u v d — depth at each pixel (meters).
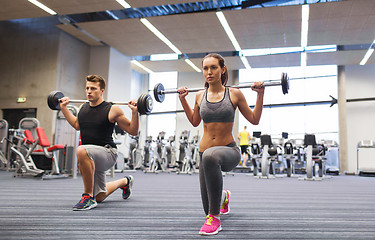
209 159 1.47
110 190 2.47
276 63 10.97
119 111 2.29
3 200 2.51
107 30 8.77
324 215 2.02
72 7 7.43
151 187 3.93
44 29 9.37
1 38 9.72
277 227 1.63
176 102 12.98
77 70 9.77
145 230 1.52
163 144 8.91
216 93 1.68
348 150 10.89
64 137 6.27
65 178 5.27
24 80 9.38
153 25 8.31
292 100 11.66
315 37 8.73
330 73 11.37
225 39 9.06
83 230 1.50
